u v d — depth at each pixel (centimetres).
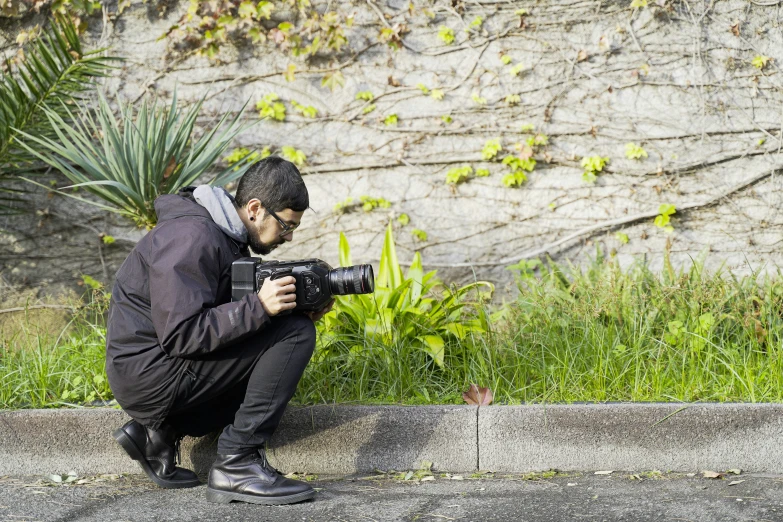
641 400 473
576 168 721
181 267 366
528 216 725
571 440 443
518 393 487
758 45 706
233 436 390
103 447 452
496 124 725
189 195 412
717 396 471
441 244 733
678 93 711
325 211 739
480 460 448
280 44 729
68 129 599
